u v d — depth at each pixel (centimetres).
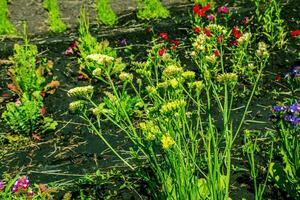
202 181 307
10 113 480
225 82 252
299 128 312
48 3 793
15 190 337
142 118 477
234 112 466
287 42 607
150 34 693
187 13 760
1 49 689
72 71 610
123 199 342
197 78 546
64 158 425
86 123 491
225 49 608
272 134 384
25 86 551
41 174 402
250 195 328
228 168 254
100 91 555
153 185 322
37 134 478
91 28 755
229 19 696
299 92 491
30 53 607
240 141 405
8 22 761
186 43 650
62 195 360
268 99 486
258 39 622
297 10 693
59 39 715
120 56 639
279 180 325
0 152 455
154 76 558
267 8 640
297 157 309
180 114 254
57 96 557
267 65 561
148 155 282
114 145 433
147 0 768
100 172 388
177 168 261
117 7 814
